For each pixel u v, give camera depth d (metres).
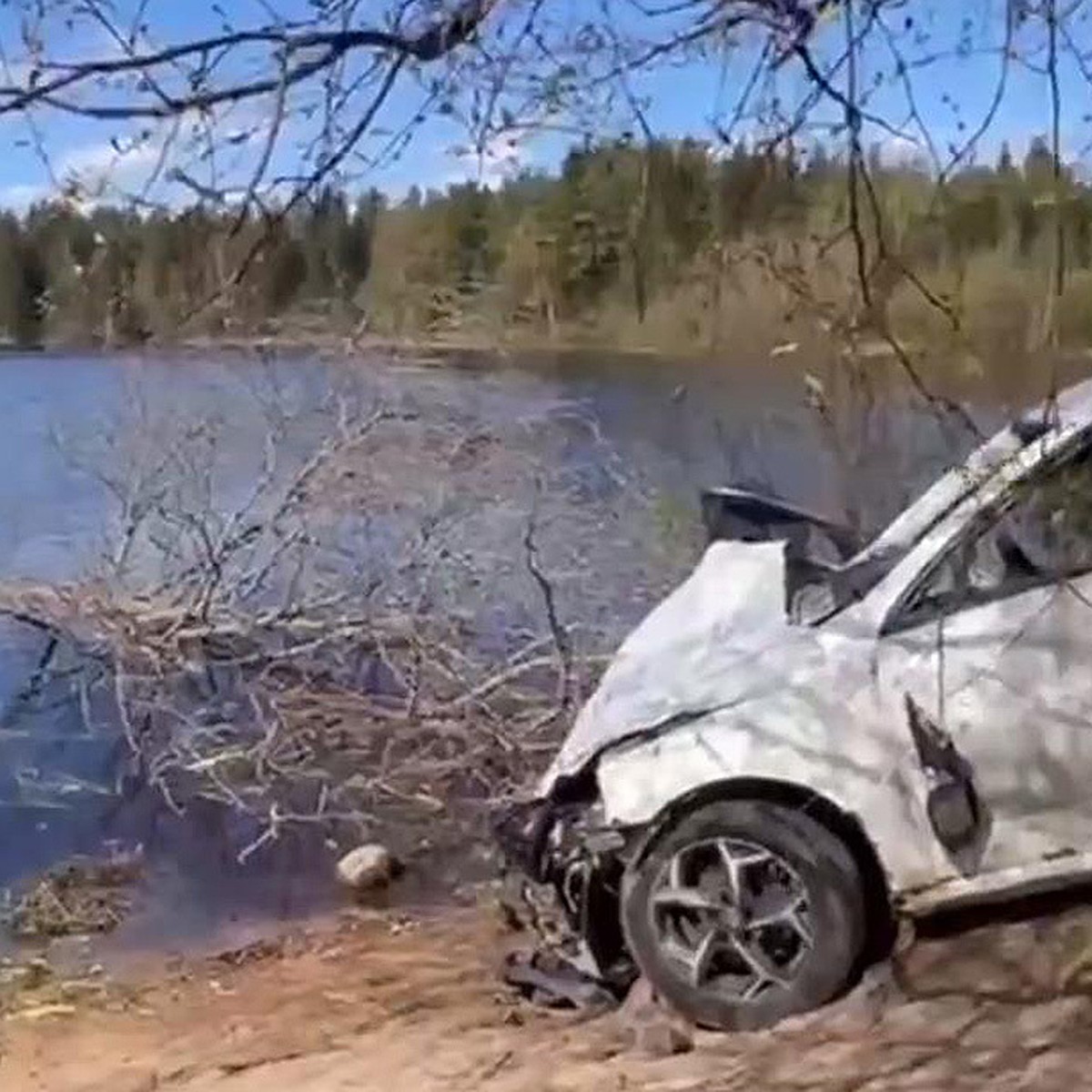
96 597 13.38
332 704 11.73
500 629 12.04
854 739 5.77
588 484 12.42
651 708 6.07
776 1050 5.70
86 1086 6.86
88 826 10.95
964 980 5.81
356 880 9.60
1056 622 5.65
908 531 6.07
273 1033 7.22
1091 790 5.60
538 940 7.24
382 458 13.30
